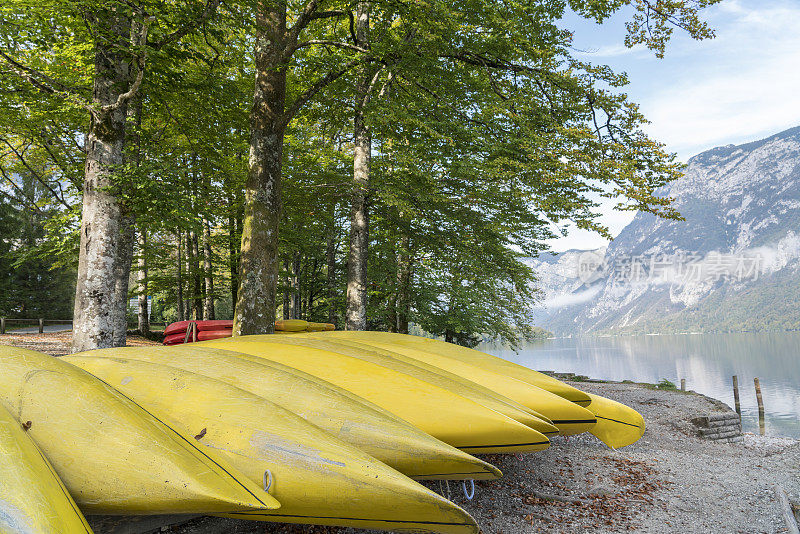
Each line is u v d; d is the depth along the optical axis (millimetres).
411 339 6590
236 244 15562
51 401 2559
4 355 2979
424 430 3705
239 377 3729
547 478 5582
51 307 30031
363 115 10477
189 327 7938
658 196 8164
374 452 3133
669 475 6184
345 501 2580
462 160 9750
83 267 6996
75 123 10062
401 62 8953
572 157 8656
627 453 7074
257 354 4836
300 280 22125
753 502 5371
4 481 1758
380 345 5977
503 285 17484
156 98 9422
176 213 7891
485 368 5684
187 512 2266
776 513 5023
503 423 3699
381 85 10305
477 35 9016
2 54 7227
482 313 18016
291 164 12898
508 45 8836
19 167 13297
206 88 9430
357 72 9805
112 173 7121
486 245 11742
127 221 10195
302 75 10453
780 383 75875
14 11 6891
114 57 7508
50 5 6750
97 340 6895
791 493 5699
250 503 2207
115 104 7141
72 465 2279
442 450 3098
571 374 18125
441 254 12492
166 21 7117
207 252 17438
